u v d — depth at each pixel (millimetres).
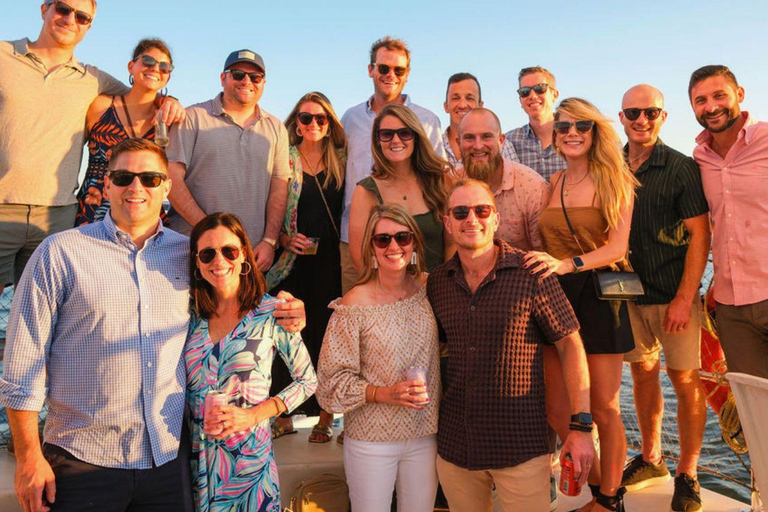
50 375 2523
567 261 3250
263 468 2699
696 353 3984
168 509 2562
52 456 2479
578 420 2992
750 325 3732
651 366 4207
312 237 4254
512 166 3717
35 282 2475
